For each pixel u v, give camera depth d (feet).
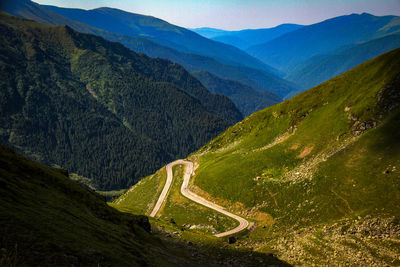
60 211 178.29
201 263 227.61
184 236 311.68
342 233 257.14
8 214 134.92
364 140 382.22
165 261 193.47
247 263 241.35
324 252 237.25
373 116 413.18
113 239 177.88
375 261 206.08
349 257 220.43
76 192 245.86
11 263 100.32
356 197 307.78
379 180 306.76
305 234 281.95
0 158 221.87
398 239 220.02
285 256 255.09
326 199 333.21
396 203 267.18
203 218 438.40
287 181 417.08
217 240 318.45
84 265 123.75
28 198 173.37
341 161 372.38
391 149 337.52
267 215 385.50
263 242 330.13
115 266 136.77
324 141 456.86
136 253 173.78
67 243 135.23
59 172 287.07
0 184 168.96
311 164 419.54
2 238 113.50
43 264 109.60
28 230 128.98
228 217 422.41
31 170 234.17
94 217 214.69
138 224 272.10
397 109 391.04
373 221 255.09
